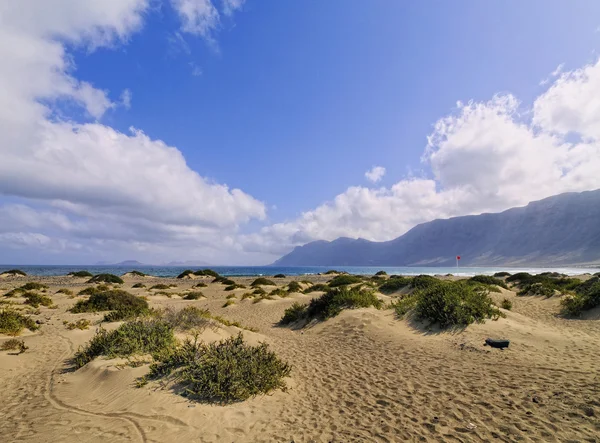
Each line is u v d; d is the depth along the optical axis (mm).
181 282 45344
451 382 6406
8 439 4516
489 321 10953
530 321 12156
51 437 4566
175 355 6785
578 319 13734
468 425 4617
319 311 14648
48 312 16703
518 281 29484
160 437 4551
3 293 24125
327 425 4902
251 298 23875
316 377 7355
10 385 6758
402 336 10508
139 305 17609
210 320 10883
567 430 4270
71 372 7500
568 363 7141
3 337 10227
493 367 7148
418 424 4762
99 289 26875
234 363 6195
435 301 11602
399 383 6598
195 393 5758
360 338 10875
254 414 5285
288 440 4488
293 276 59812
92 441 4453
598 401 4969
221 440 4492
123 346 7785
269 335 13078
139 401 5539
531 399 5289
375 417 5094
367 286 24625
